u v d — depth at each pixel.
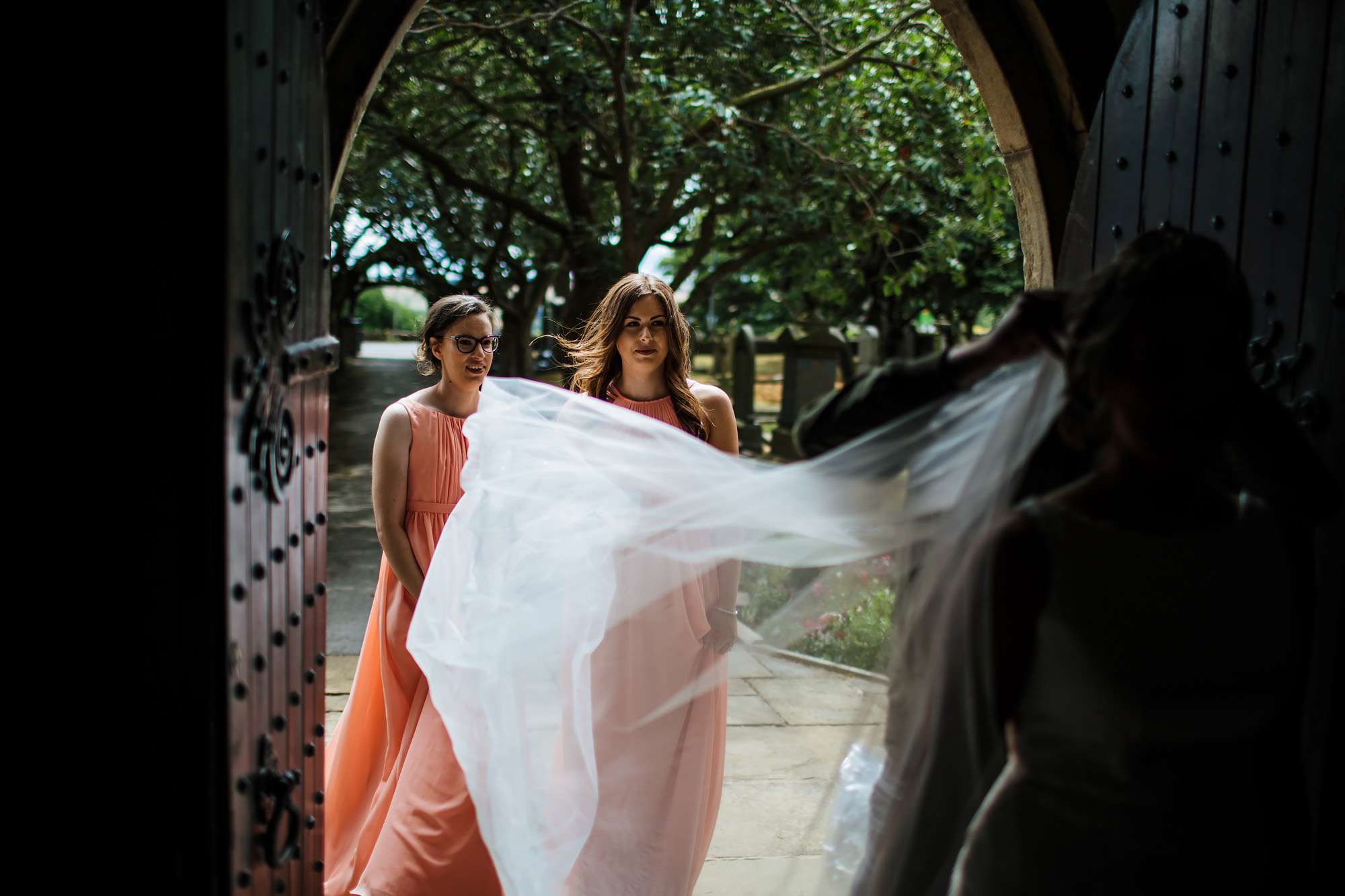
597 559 2.65
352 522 8.20
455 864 2.68
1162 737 1.28
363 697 3.08
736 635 2.74
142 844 1.40
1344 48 1.77
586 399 2.67
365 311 40.66
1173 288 1.28
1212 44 2.09
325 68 2.18
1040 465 1.56
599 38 7.81
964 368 1.54
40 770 1.38
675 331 2.91
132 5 1.30
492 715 2.61
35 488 1.34
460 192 13.78
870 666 1.87
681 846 2.71
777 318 19.47
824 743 3.98
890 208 8.95
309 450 1.99
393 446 2.96
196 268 1.34
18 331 1.33
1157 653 1.28
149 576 1.37
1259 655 1.33
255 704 1.58
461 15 8.16
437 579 2.75
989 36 2.63
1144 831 1.29
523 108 10.80
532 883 2.53
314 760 2.06
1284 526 1.42
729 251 11.55
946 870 1.42
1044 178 2.75
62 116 1.31
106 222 1.33
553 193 14.27
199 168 1.33
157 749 1.39
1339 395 1.77
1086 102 2.62
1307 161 1.85
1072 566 1.29
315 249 2.02
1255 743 1.33
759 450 11.74
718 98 7.82
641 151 9.41
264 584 1.62
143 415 1.35
